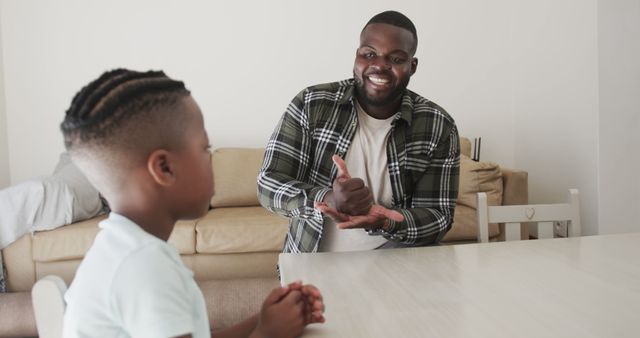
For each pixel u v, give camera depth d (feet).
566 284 2.78
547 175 10.18
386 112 4.18
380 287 2.79
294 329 2.16
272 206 3.84
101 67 10.58
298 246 4.13
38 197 7.79
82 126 1.84
